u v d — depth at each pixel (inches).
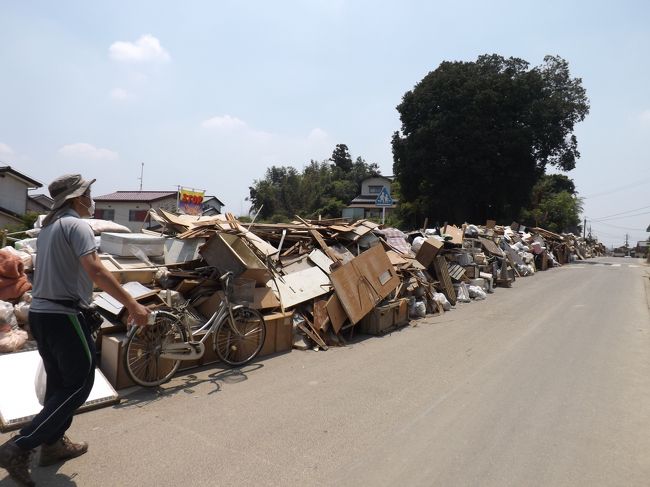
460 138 1248.8
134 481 120.2
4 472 122.3
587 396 190.9
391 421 161.6
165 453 135.1
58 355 117.3
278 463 131.1
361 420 161.8
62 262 115.6
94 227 277.0
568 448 143.8
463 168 1242.6
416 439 147.9
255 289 244.7
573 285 617.6
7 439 138.6
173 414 162.9
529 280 680.4
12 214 1078.4
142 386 185.3
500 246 764.0
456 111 1251.2
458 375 215.8
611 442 148.6
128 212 1422.2
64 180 121.2
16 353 181.3
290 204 1823.3
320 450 139.3
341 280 281.3
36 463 127.8
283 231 343.0
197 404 172.6
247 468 128.0
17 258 205.2
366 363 232.8
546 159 1323.8
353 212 1830.7
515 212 1396.4
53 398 117.3
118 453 134.3
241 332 223.0
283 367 222.4
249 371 214.1
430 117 1279.5
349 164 2532.0
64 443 128.7
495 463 133.6
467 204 1363.2
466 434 152.3
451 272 475.8
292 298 269.9
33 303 117.3
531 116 1230.9
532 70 1289.4
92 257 115.4
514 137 1205.7
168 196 1438.2
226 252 233.0
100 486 117.5
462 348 267.1
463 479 124.6
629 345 281.7
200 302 231.0
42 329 116.2
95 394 167.6
